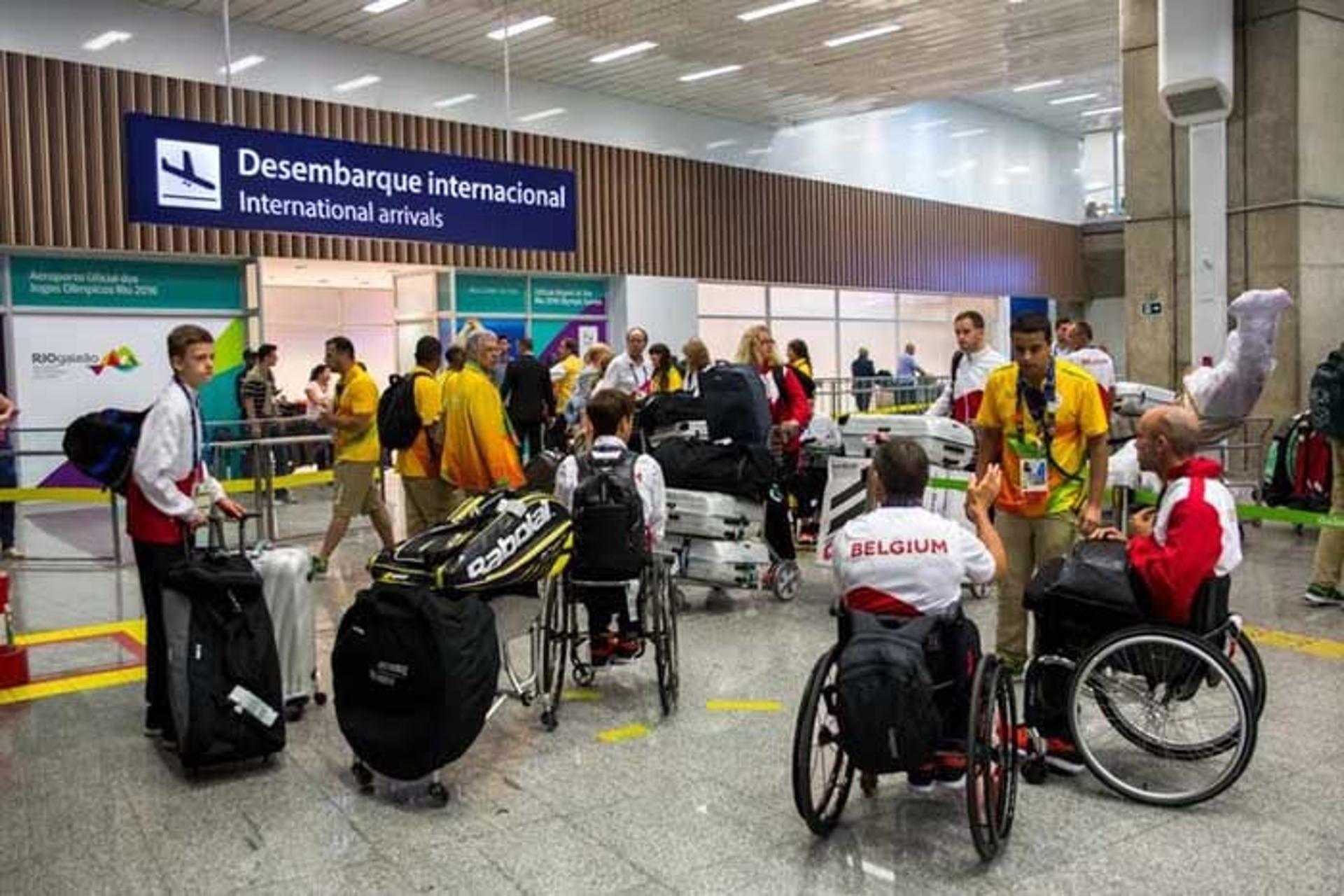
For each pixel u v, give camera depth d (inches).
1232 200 422.3
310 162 250.5
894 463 134.4
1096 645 145.3
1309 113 407.2
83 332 483.5
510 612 182.7
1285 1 403.9
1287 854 127.7
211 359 165.8
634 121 693.3
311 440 366.6
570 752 164.9
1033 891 119.9
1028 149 1006.4
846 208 826.8
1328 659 204.5
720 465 253.3
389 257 580.1
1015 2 511.5
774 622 244.5
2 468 357.1
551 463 220.7
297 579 183.2
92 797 149.8
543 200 296.4
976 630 135.0
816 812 131.0
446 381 240.5
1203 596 145.9
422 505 261.3
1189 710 167.0
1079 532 185.3
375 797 149.1
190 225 232.7
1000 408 187.8
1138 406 316.8
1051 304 1039.0
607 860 129.1
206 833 137.9
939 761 133.2
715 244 733.9
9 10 448.8
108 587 297.0
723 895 120.1
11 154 448.1
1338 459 241.0
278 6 494.0
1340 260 420.5
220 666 154.1
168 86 492.7
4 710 188.5
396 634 142.6
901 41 573.0
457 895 121.0
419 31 535.2
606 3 495.8
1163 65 391.9
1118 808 142.2
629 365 395.5
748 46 573.6
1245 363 274.7
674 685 184.1
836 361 846.5
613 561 176.9
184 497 162.2
